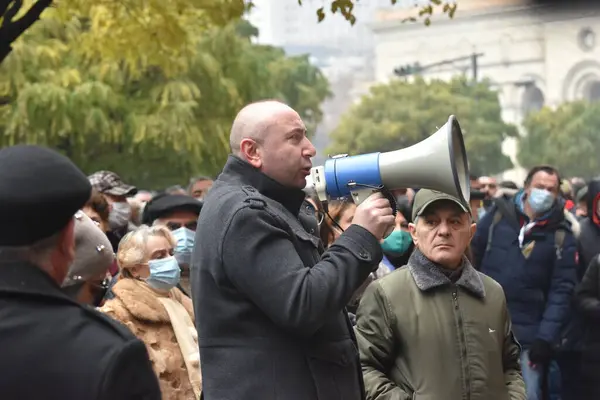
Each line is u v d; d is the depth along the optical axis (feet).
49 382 9.53
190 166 96.07
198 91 90.38
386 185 14.48
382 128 258.98
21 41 81.51
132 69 38.40
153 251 20.38
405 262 26.55
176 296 21.16
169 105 88.99
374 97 265.13
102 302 21.62
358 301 23.66
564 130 267.59
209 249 13.98
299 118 14.76
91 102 83.30
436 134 14.35
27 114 80.38
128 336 9.87
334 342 14.34
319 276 13.60
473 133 260.21
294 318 13.44
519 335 30.01
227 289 13.91
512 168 268.00
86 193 10.11
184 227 26.55
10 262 9.85
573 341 29.91
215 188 14.60
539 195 29.71
